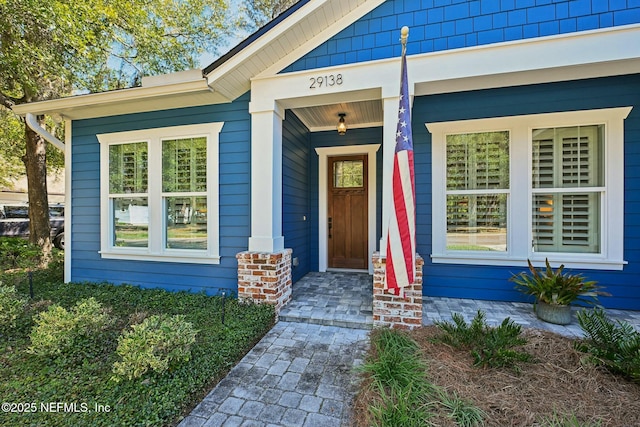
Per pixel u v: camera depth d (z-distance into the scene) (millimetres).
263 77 3662
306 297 4102
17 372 2238
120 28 6363
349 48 3418
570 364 2289
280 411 1960
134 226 4559
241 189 3990
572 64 2809
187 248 4297
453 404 1865
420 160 4156
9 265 6039
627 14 2797
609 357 2189
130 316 3246
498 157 3938
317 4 3209
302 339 3000
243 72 3602
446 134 4098
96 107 4297
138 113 4422
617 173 3502
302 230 5281
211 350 2486
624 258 3504
